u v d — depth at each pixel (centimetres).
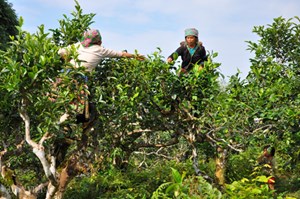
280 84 931
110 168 929
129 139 970
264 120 902
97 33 802
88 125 837
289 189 1098
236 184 718
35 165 1003
